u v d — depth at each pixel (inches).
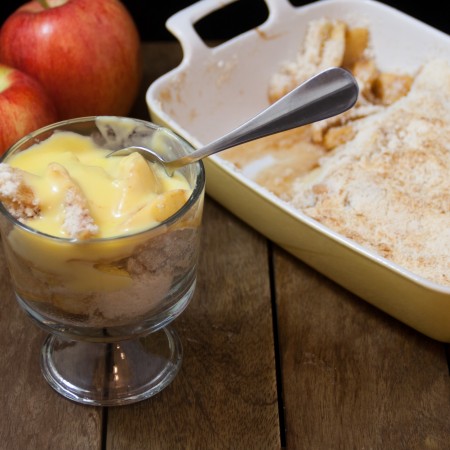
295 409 22.4
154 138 22.2
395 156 26.4
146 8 36.7
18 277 21.0
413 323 23.3
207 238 25.7
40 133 21.8
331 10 29.9
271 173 27.3
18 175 20.2
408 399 22.6
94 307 20.6
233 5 37.1
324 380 22.9
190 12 28.0
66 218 19.9
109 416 22.2
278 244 25.2
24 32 27.0
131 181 20.6
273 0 29.1
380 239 24.6
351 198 25.6
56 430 21.9
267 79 29.6
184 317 24.0
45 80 27.3
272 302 24.6
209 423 22.1
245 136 21.5
